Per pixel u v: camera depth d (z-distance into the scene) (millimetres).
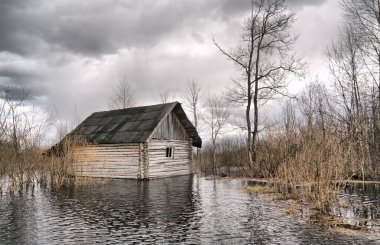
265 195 16875
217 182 23219
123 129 26859
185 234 9797
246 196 16656
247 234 9758
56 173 21234
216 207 13789
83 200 15609
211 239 9297
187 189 19469
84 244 8945
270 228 10383
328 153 14547
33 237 9602
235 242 9023
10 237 9609
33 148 21297
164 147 27094
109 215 12344
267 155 23906
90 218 11859
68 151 22016
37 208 13703
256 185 21078
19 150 20156
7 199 15930
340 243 8859
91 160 24953
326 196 12602
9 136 20234
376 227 10453
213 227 10555
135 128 26266
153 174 25641
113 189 19484
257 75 28984
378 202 14438
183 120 28938
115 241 9180
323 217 11711
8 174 18906
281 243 8914
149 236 9617
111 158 26391
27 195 17172
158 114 26844
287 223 10984
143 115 27797
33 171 21094
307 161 14930
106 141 26188
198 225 10820
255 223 11023
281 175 17375
